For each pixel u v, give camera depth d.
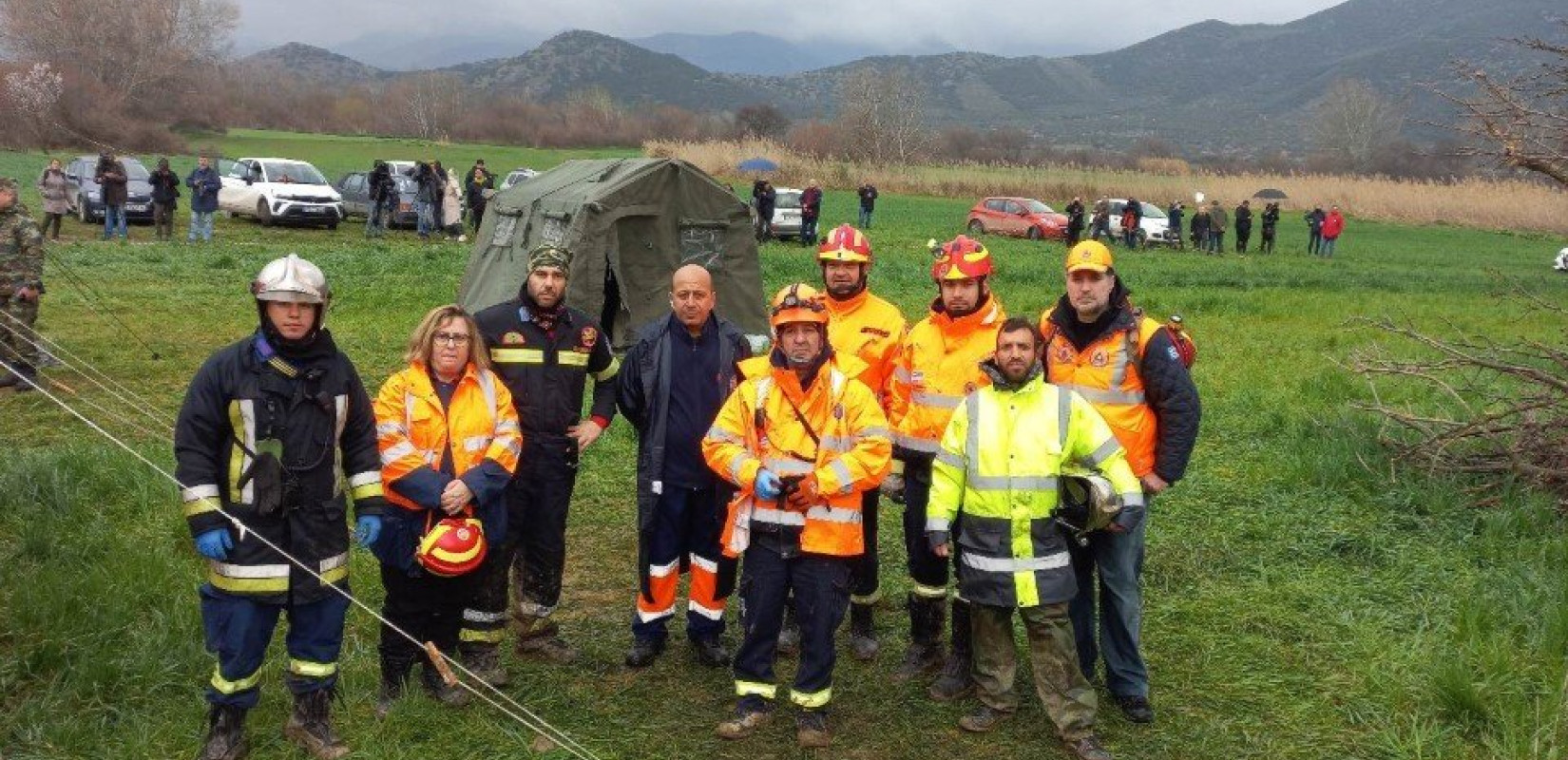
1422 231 51.16
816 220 30.97
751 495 4.90
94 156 28.84
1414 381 12.51
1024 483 4.71
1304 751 4.85
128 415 10.02
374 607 6.16
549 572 5.57
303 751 4.65
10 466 7.55
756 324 14.40
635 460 9.09
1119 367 4.89
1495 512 7.55
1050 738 4.96
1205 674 5.57
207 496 4.24
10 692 4.99
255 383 4.31
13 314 10.53
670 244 13.77
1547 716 4.96
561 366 5.45
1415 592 6.50
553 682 5.43
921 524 5.45
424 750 4.75
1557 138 7.94
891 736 4.99
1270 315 19.70
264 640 4.45
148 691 5.04
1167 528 7.66
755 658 4.94
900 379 5.46
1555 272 33.16
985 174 62.12
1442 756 4.76
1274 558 7.13
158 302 16.23
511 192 14.89
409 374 5.00
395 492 4.94
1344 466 8.68
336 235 27.89
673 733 4.98
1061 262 27.84
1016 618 6.23
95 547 6.52
